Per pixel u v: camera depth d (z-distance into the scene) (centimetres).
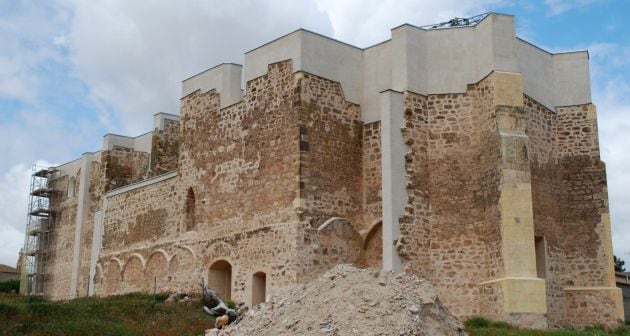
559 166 2664
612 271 2552
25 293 4700
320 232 2509
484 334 1981
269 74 2719
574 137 2681
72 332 1906
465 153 2509
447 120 2556
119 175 4200
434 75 2603
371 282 1781
